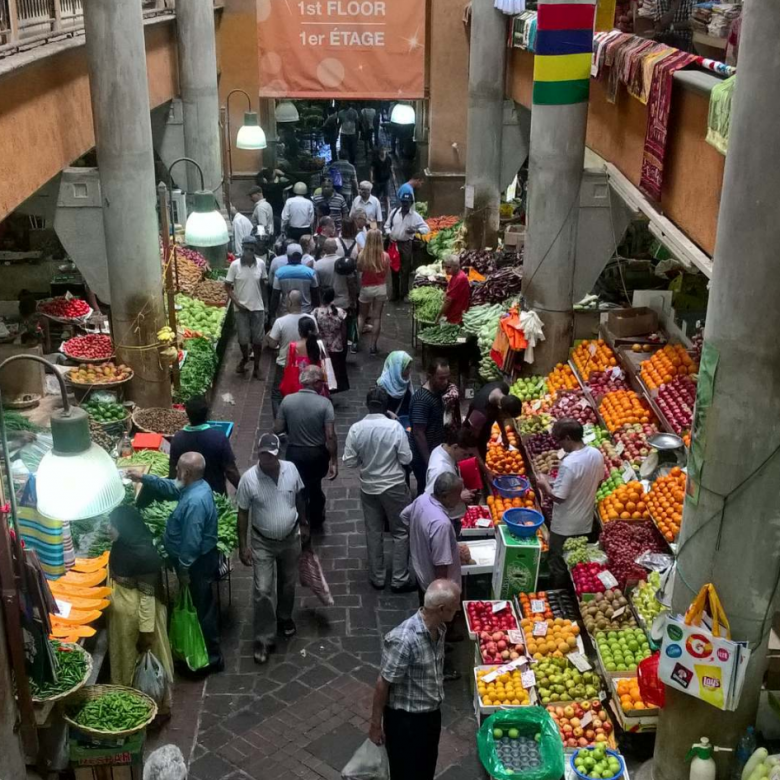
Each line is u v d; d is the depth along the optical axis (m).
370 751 5.51
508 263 14.38
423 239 16.94
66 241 10.04
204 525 6.95
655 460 8.20
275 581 7.75
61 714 5.85
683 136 7.38
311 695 7.12
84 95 9.92
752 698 5.59
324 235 14.85
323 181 20.02
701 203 6.98
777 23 4.44
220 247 15.79
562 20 9.53
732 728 5.63
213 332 12.98
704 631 5.36
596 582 7.26
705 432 5.19
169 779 4.97
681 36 9.43
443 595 5.35
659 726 5.90
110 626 6.54
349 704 7.04
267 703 7.03
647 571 7.23
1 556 4.65
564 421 7.77
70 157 9.35
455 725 6.82
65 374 10.14
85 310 11.63
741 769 5.62
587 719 6.24
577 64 9.67
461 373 13.02
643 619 6.79
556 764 5.84
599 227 10.36
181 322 12.84
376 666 7.47
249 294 12.85
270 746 6.59
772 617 5.55
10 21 7.44
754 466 5.05
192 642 7.13
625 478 8.31
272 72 17.72
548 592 7.48
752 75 4.59
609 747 6.11
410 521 7.11
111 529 6.49
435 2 18.20
